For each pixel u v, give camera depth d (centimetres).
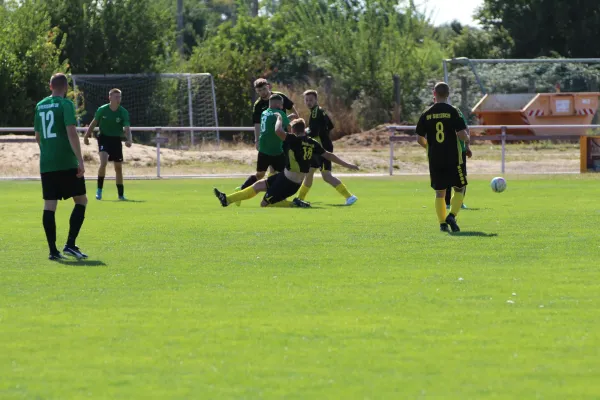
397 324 1517
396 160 7250
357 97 12119
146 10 10888
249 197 3612
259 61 11538
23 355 1334
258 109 3938
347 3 12775
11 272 2066
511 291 1802
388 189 4731
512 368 1253
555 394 1138
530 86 10412
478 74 10531
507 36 15012
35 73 9381
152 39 10950
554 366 1262
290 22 13412
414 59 12131
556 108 9988
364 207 3647
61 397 1141
